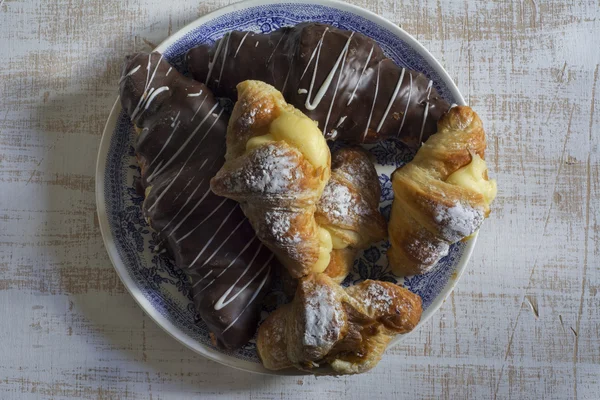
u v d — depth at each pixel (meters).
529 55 0.58
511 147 0.58
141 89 0.52
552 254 0.58
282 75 0.52
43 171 0.58
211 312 0.52
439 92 0.55
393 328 0.51
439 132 0.52
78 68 0.58
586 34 0.58
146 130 0.53
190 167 0.52
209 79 0.54
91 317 0.58
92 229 0.58
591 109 0.58
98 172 0.55
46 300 0.58
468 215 0.50
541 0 0.58
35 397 0.58
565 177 0.58
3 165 0.58
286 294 0.55
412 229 0.52
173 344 0.58
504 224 0.58
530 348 0.58
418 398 0.58
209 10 0.58
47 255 0.58
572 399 0.58
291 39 0.52
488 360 0.58
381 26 0.55
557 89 0.58
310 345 0.50
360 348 0.51
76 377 0.58
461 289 0.58
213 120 0.52
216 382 0.58
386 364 0.58
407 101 0.52
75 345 0.58
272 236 0.50
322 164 0.49
